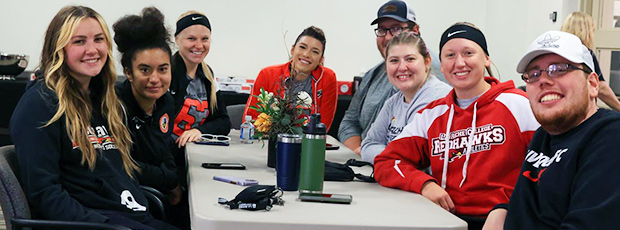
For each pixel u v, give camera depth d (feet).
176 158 10.92
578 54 5.50
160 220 8.42
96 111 7.67
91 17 7.25
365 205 6.35
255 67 22.45
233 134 12.62
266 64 22.52
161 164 9.41
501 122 7.44
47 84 6.96
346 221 5.56
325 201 6.43
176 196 9.86
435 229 5.55
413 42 9.09
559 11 18.89
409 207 6.35
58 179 6.82
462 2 23.22
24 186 6.82
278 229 5.41
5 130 17.49
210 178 7.55
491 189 7.42
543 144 5.85
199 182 7.25
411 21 11.70
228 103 18.67
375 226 5.49
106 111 7.77
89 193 7.13
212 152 9.81
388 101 9.83
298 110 8.53
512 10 21.61
